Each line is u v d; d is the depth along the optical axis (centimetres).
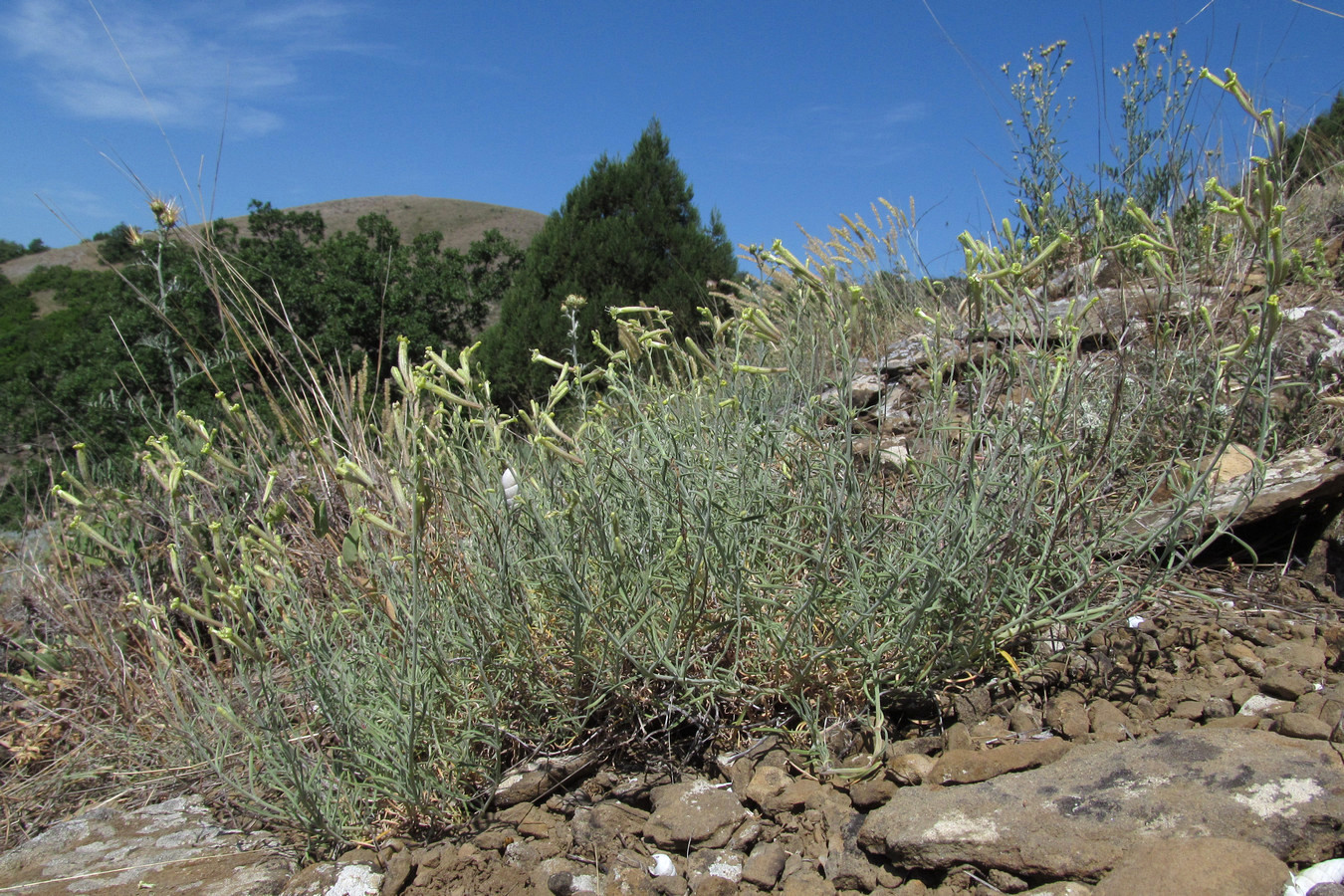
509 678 220
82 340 1146
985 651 214
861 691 214
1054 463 228
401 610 215
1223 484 265
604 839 193
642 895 173
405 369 209
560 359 895
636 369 284
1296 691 186
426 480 214
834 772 190
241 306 393
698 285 912
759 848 180
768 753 208
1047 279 216
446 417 252
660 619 219
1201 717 191
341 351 1202
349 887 191
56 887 210
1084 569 208
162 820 243
